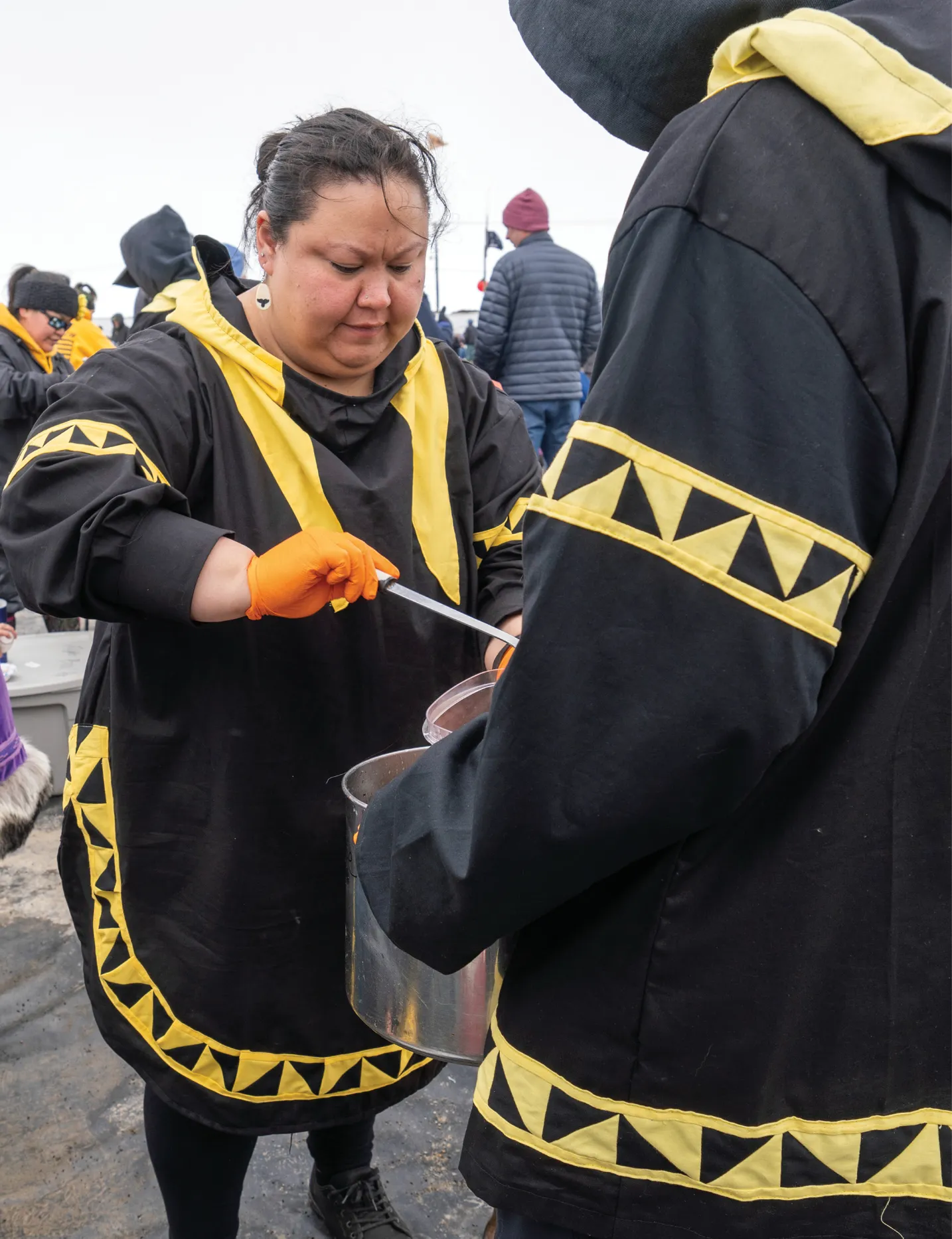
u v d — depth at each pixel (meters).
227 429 1.21
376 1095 1.37
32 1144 1.75
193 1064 1.28
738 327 0.63
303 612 1.07
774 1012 0.72
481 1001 0.99
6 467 3.71
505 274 4.62
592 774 0.66
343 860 1.28
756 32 0.65
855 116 0.62
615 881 0.74
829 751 0.71
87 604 1.07
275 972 1.27
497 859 0.70
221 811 1.24
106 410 1.13
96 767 1.30
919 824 0.72
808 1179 0.74
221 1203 1.39
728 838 0.72
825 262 0.62
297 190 1.10
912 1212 0.74
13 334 3.99
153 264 3.05
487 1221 1.63
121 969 1.29
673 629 0.64
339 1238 1.58
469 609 1.38
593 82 0.77
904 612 0.70
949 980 0.73
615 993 0.74
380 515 1.25
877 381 0.63
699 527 0.63
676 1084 0.73
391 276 1.15
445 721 1.11
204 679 1.22
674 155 0.66
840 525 0.63
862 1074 0.73
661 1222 0.74
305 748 1.24
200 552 1.04
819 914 0.72
